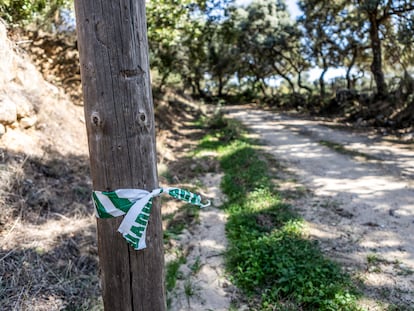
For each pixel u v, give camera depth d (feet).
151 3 22.93
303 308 9.10
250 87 111.65
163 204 16.72
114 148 4.26
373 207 15.98
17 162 13.71
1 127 14.20
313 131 39.17
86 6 4.02
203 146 31.53
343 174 21.47
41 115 17.83
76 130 20.21
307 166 23.62
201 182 20.92
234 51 88.58
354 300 9.09
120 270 4.55
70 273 9.71
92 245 11.15
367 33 57.31
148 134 4.45
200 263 11.85
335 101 57.57
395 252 11.93
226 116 54.19
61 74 27.30
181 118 48.49
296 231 13.37
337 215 15.21
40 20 27.73
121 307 4.64
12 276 8.87
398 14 46.21
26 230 10.90
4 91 15.52
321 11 59.82
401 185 18.89
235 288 10.38
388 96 45.80
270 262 10.99
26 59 20.21
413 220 14.43
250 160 24.48
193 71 79.77
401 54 54.54
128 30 4.10
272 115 59.93
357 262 11.30
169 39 26.86
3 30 17.08
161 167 21.94
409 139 31.42
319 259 11.13
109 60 4.09
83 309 8.50
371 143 30.73
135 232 4.39
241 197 17.37
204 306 9.66
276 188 18.95
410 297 9.46
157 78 51.96
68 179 15.15
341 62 68.80
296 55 79.36
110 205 4.36
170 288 10.34
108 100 4.17
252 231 13.47
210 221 15.40
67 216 12.64
